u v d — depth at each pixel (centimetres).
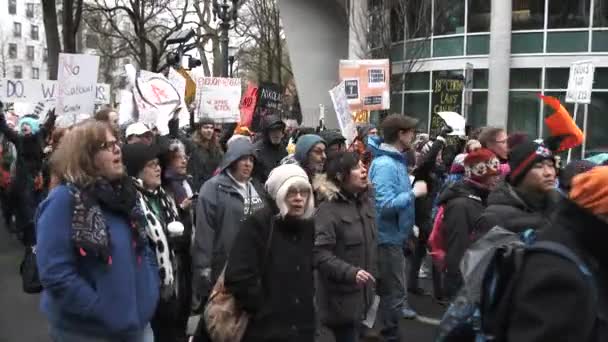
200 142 902
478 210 531
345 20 3116
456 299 252
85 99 948
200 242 520
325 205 490
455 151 984
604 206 207
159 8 3738
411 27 2589
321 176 511
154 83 941
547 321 203
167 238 449
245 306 366
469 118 2477
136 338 364
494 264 233
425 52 2581
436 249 570
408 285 831
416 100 2647
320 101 3231
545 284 207
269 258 371
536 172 381
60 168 335
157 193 468
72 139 337
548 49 2306
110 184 346
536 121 2344
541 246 214
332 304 480
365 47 2666
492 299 230
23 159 902
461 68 2483
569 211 216
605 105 2220
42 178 823
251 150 538
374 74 1166
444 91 1372
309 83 3238
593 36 2234
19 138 897
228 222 529
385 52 2531
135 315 342
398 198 566
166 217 465
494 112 2348
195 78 1245
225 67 2017
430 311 748
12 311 719
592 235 210
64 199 327
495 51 2338
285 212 371
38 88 1251
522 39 2350
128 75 945
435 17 2505
